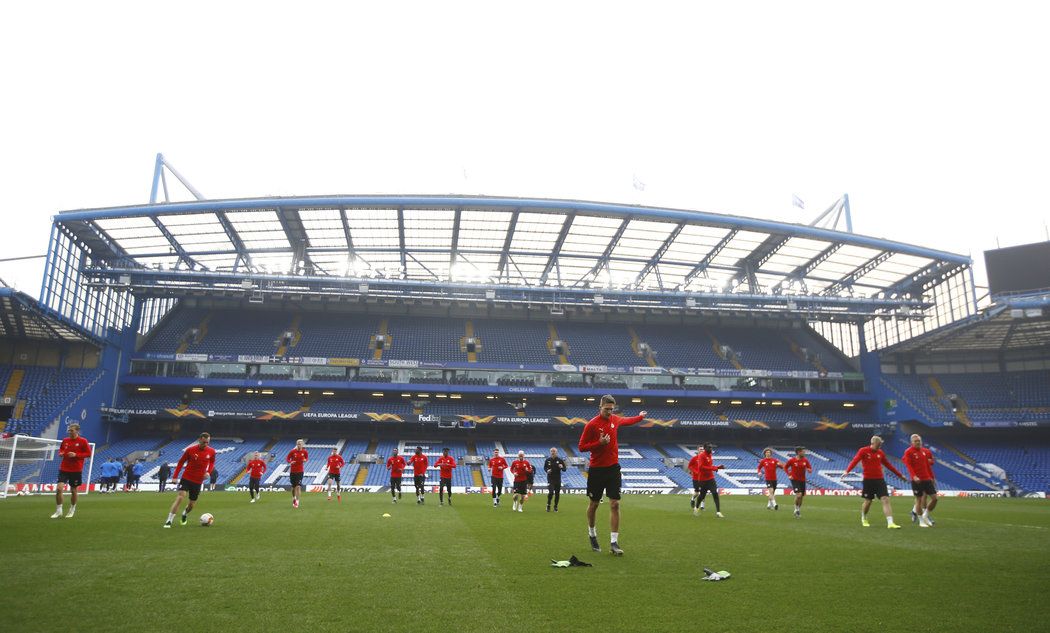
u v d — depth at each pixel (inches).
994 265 2018.9
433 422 2023.9
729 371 2256.4
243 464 1813.5
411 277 2225.6
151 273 1872.5
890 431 2274.9
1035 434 2229.3
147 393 2081.7
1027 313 1850.4
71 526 513.3
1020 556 376.2
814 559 358.6
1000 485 1921.8
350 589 267.0
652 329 2539.4
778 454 2170.3
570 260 2225.6
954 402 2234.3
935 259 2100.1
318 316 2357.3
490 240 2053.4
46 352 1900.8
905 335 2329.0
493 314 2496.3
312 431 2111.2
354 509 794.8
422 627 208.8
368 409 2085.4
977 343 2274.9
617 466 380.8
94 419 1877.5
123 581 279.7
